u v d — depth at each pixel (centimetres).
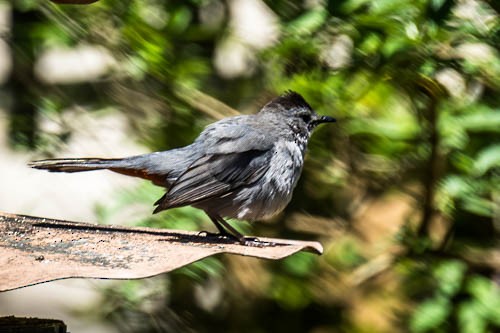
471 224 1281
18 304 1647
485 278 1276
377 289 1408
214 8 1397
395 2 1087
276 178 1056
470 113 1173
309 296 1385
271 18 1419
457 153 1195
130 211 1254
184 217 1223
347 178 1338
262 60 1329
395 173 1316
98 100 1388
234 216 1041
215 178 1011
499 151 1131
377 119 1254
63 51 1360
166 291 1345
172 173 1024
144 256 732
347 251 1374
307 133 1100
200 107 1342
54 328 740
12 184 1639
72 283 1452
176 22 1309
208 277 1338
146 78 1345
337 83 1219
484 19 1124
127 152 1432
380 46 1108
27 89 1395
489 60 1140
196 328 1408
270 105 1094
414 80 1151
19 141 1363
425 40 1087
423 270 1260
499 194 1189
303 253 1355
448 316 1227
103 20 1309
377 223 1379
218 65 1408
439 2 1045
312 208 1399
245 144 1034
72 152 1371
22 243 773
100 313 1369
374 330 1409
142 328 1385
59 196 1597
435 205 1249
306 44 1184
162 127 1351
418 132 1232
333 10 1096
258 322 1450
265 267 1395
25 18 1359
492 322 1203
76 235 838
